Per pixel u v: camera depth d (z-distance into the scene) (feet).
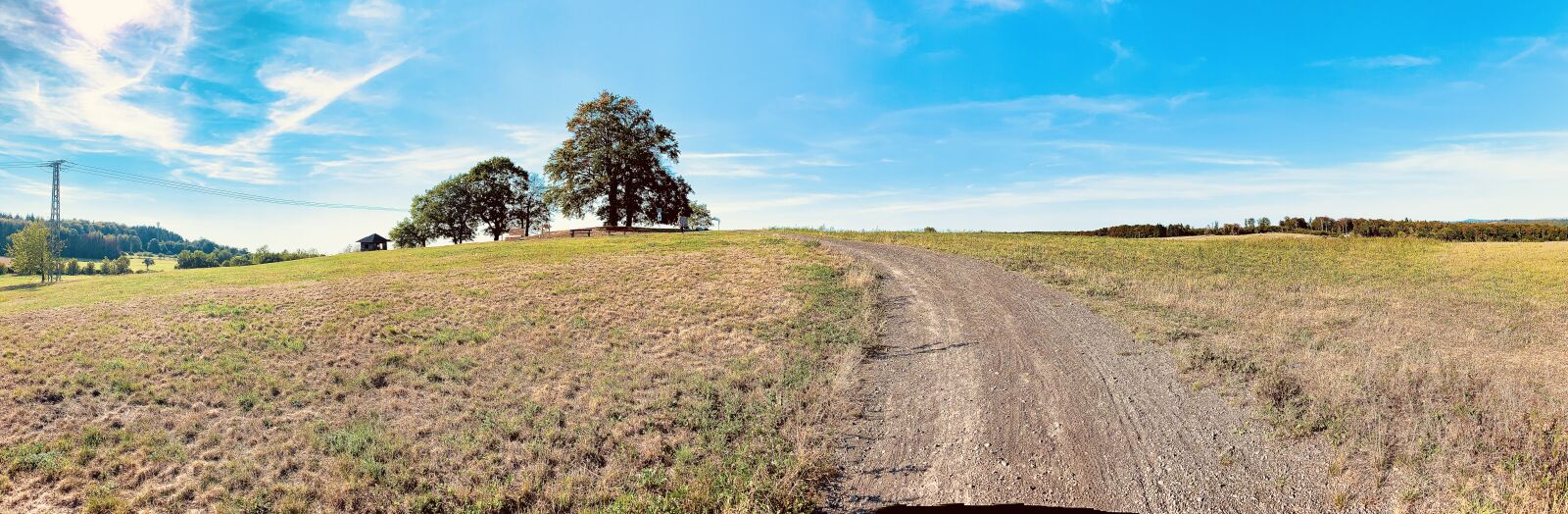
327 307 62.80
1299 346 44.14
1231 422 31.68
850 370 42.70
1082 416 33.71
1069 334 49.73
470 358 47.47
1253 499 25.07
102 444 32.24
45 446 31.63
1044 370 41.27
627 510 25.75
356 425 35.14
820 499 26.96
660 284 73.36
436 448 32.12
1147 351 43.91
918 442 32.07
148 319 58.29
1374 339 46.55
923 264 84.53
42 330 55.01
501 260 96.17
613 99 183.32
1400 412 30.78
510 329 55.83
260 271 96.58
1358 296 65.21
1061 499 25.99
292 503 26.58
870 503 26.55
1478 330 50.16
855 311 59.16
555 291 70.44
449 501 26.81
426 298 67.00
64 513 26.14
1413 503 23.67
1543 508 22.34
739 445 31.81
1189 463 28.17
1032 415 34.24
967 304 61.05
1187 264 88.89
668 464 30.32
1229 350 42.39
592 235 150.71
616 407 37.06
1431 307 59.47
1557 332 49.49
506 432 33.71
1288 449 28.45
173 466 30.04
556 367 45.55
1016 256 91.45
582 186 181.27
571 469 29.81
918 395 38.24
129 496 27.30
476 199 213.87
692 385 40.75
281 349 48.88
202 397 38.99
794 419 35.09
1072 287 68.44
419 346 50.42
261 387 40.83
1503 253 95.86
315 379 42.96
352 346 50.19
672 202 194.08
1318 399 32.71
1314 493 25.05
